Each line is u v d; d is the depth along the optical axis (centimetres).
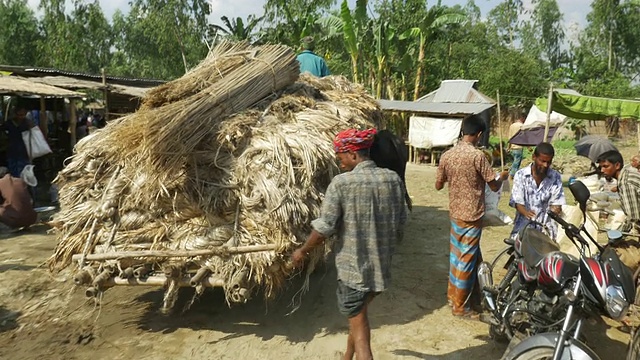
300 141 425
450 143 1716
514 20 4922
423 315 470
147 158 402
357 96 610
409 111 1825
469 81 1984
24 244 672
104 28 3819
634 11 4103
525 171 459
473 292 470
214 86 450
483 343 416
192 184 423
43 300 488
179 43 3078
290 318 455
